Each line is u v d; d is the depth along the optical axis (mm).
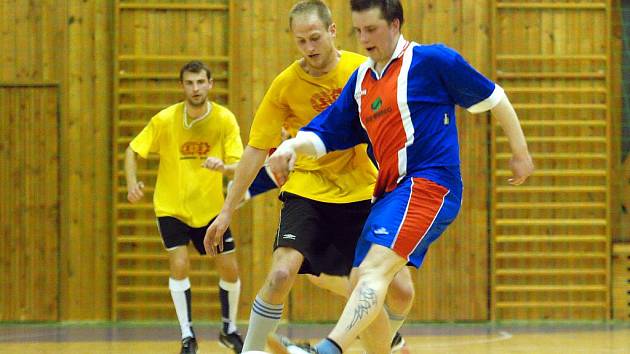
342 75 12281
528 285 25156
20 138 25172
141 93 25047
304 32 11859
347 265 12523
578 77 25156
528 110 25203
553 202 25203
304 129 10898
